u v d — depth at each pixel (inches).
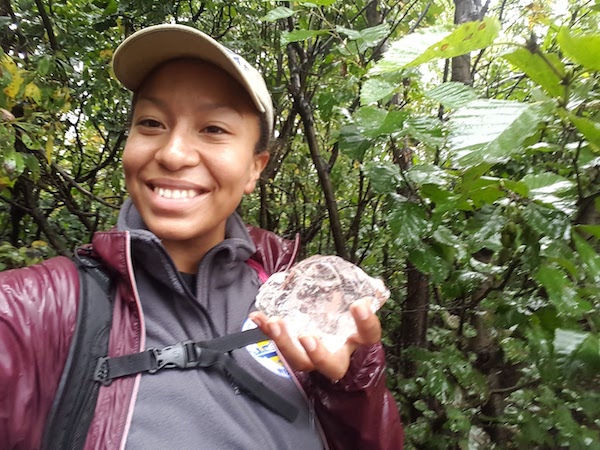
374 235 87.1
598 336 34.2
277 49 84.4
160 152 31.6
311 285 32.2
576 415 79.4
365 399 32.1
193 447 26.8
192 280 35.5
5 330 25.4
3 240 101.9
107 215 114.6
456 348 69.1
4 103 57.2
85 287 29.5
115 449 25.6
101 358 27.4
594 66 24.3
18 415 25.2
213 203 33.5
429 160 66.8
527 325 45.4
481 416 70.7
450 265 49.1
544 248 36.0
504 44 26.1
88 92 91.2
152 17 76.8
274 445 30.3
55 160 94.8
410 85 54.1
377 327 27.0
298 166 105.1
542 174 38.6
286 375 33.7
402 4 81.0
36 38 82.4
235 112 33.3
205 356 29.5
